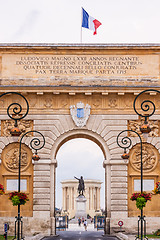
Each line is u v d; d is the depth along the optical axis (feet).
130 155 209.97
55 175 214.28
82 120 209.36
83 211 383.24
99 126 209.87
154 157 209.26
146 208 206.90
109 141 209.36
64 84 210.79
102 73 212.43
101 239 184.55
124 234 192.24
